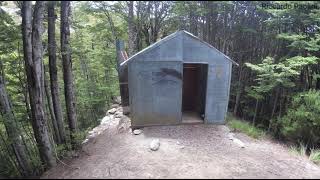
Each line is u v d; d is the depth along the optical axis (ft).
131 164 22.79
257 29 44.73
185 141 27.78
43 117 26.61
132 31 46.21
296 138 35.63
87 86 61.26
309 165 25.35
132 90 29.96
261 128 41.42
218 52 30.81
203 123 32.48
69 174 22.13
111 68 64.44
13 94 38.86
